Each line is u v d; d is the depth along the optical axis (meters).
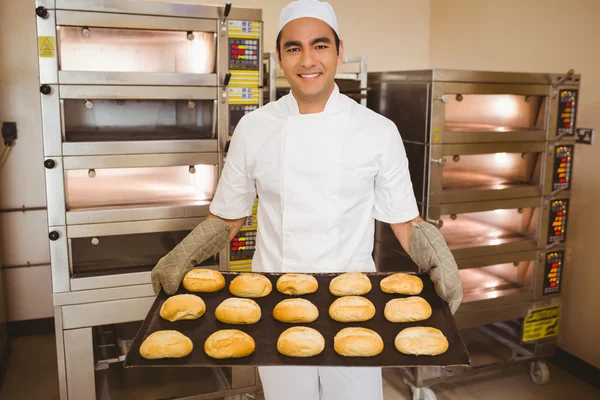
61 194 2.34
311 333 1.38
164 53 2.55
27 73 3.26
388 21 3.87
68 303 2.41
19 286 3.48
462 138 2.71
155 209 2.48
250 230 2.69
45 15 2.21
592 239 3.03
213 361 1.30
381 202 1.83
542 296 3.04
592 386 3.07
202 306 1.52
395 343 1.38
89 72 2.30
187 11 2.41
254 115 1.83
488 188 2.86
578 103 3.01
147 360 1.29
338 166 1.73
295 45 1.61
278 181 1.77
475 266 2.85
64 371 2.47
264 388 1.87
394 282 1.64
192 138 2.54
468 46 3.70
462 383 3.09
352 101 1.83
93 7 2.28
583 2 2.94
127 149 2.41
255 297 1.62
